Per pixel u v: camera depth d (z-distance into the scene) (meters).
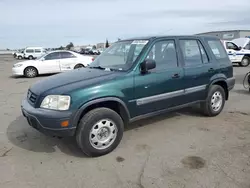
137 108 3.72
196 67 4.49
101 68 4.10
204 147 3.66
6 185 2.76
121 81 3.48
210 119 4.95
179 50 4.31
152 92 3.85
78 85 3.26
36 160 3.35
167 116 5.16
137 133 4.26
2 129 4.55
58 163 3.26
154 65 3.66
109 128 3.43
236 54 16.45
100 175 2.95
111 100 3.37
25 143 3.91
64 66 13.30
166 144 3.79
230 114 5.30
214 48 5.04
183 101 4.39
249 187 2.64
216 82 5.00
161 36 4.14
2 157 3.44
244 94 7.50
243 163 3.15
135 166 3.14
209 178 2.82
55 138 4.09
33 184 2.78
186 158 3.32
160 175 2.92
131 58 3.88
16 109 5.98
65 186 2.74
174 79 4.12
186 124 4.68
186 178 2.84
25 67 12.62
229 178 2.81
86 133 3.24
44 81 3.77
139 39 4.15
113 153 3.52
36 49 34.31
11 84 10.33
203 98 4.78
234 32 29.72
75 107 3.11
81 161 3.31
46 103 3.21
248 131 4.29
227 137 4.02
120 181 2.81
